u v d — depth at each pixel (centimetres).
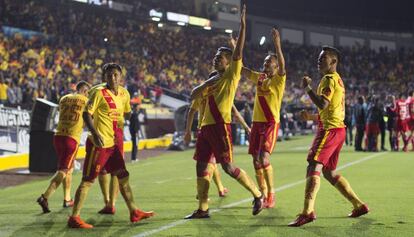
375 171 1216
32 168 1398
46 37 2977
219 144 666
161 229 622
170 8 3688
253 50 4262
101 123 657
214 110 669
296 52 4547
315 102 613
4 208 830
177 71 3478
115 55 3186
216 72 742
